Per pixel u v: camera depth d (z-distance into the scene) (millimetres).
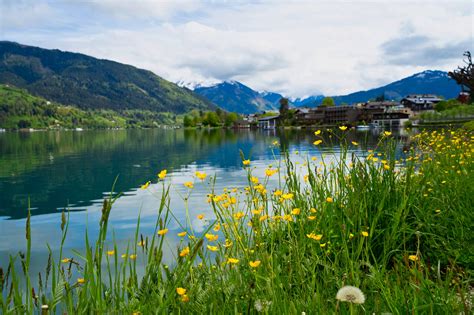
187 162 37062
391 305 2570
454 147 8750
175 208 14906
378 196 4855
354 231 4078
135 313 2545
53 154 52312
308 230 4121
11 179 27422
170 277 2746
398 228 4520
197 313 2750
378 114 143500
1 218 15391
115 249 2732
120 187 22531
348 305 2652
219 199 3701
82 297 2557
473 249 4160
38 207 17469
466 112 59219
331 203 4480
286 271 3229
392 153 5340
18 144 82000
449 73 24125
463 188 5766
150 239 10008
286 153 4566
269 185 15352
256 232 3439
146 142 83562
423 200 5277
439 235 4660
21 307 2385
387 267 4148
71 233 12297
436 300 2656
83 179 26750
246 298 2768
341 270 3428
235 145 63062
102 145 75312
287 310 2492
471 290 3369
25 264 2434
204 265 3287
